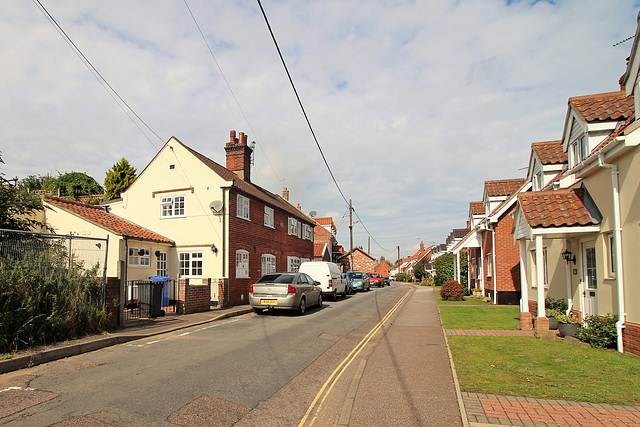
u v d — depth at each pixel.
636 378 6.34
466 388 5.96
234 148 24.58
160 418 4.87
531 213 10.22
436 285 42.94
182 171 19.36
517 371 6.79
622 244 8.41
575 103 11.23
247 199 20.80
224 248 18.25
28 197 11.38
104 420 4.73
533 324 11.27
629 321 8.15
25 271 8.01
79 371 6.78
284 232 26.22
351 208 39.47
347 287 28.44
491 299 20.81
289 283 15.11
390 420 4.97
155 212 19.59
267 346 9.20
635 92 8.59
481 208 27.72
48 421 4.65
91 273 9.80
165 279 15.55
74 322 8.84
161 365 7.25
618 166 8.55
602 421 4.74
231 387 6.18
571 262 11.63
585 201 10.16
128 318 12.48
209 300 15.54
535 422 4.74
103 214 17.67
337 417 5.23
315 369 7.52
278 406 5.55
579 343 8.96
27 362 7.04
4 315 7.34
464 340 9.61
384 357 8.28
